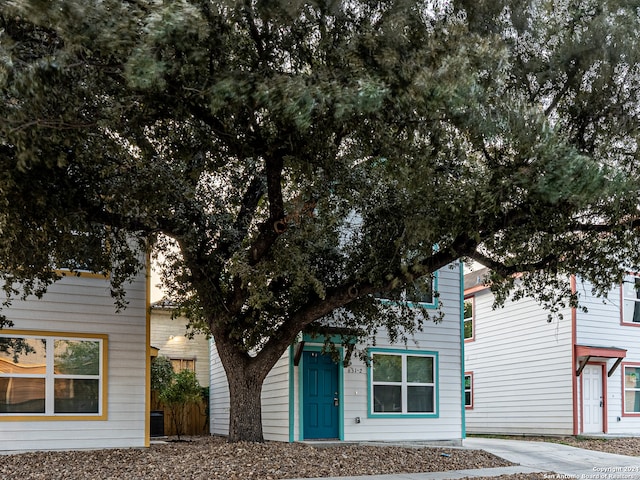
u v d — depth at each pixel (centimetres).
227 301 1181
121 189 917
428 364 1552
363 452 1210
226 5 705
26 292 1063
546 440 1764
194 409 1950
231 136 828
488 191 848
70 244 973
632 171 880
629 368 1906
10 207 802
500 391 2069
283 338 1173
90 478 903
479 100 757
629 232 1011
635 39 817
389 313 1333
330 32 799
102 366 1270
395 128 819
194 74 723
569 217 958
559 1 845
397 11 771
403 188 952
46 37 714
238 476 926
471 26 828
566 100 900
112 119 755
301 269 984
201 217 1068
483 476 1044
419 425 1504
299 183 1004
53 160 761
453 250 1009
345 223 1201
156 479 895
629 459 1310
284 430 1388
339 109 708
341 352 1439
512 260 1111
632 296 1945
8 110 658
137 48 628
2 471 962
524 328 1994
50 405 1221
